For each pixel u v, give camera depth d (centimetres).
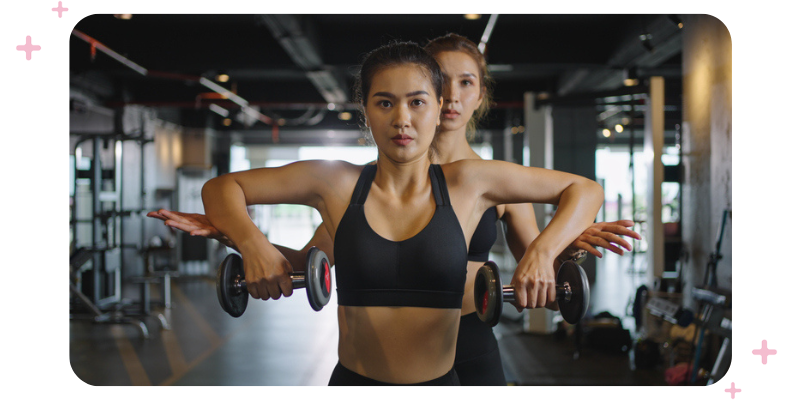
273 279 114
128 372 474
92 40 738
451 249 118
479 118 209
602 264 1369
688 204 493
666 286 520
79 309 668
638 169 1627
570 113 938
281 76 1164
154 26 808
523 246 181
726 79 421
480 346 169
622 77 902
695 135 476
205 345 573
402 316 120
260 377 460
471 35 797
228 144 1617
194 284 1052
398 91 115
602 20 772
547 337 622
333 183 124
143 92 1195
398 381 122
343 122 1541
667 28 607
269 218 1647
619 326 578
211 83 1059
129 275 1134
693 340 418
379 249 118
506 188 125
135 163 1177
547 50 813
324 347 563
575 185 126
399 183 122
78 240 893
